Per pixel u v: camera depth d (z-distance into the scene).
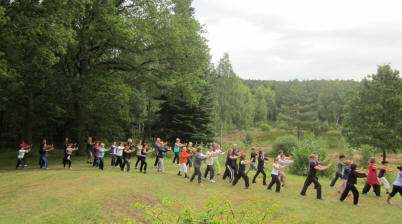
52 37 14.36
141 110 35.69
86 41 20.36
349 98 42.88
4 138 39.12
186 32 22.84
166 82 22.20
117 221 8.25
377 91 33.72
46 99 24.52
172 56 23.55
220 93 48.31
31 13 15.58
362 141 31.95
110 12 19.94
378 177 13.55
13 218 7.85
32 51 15.69
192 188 12.61
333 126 81.69
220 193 12.06
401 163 35.47
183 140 31.64
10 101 24.53
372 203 11.35
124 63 23.56
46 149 17.16
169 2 23.59
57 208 8.69
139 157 15.59
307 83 109.81
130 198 10.12
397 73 33.28
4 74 13.61
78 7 16.80
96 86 20.73
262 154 14.55
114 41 20.11
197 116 31.69
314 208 10.45
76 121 24.72
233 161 14.52
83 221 8.03
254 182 14.66
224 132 64.38
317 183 11.83
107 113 23.89
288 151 38.50
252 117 82.88
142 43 20.52
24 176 13.15
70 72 23.53
